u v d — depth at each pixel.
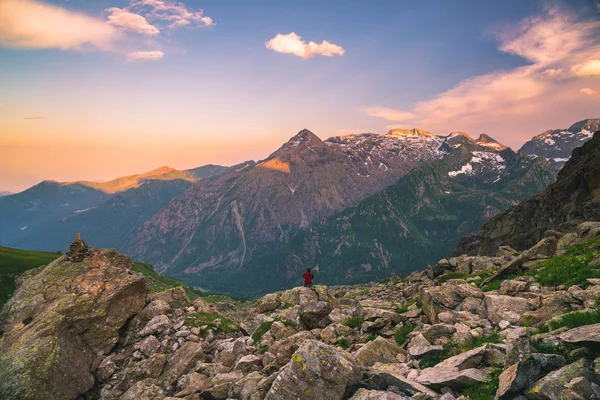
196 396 22.69
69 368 26.38
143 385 25.53
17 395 23.14
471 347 18.47
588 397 10.43
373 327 26.92
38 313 30.16
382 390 16.05
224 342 32.34
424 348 19.25
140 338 32.41
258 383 20.02
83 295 31.36
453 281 31.77
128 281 34.03
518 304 21.89
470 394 13.73
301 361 17.23
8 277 59.47
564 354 13.41
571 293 20.33
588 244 32.47
